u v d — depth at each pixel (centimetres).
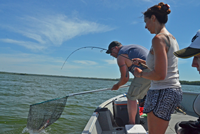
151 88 138
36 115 212
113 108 300
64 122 557
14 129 466
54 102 222
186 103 413
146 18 148
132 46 233
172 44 127
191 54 94
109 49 258
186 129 110
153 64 136
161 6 138
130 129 200
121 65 234
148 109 133
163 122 127
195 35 102
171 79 129
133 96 239
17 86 2195
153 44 127
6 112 670
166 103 126
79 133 456
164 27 140
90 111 758
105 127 253
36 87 2258
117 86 247
